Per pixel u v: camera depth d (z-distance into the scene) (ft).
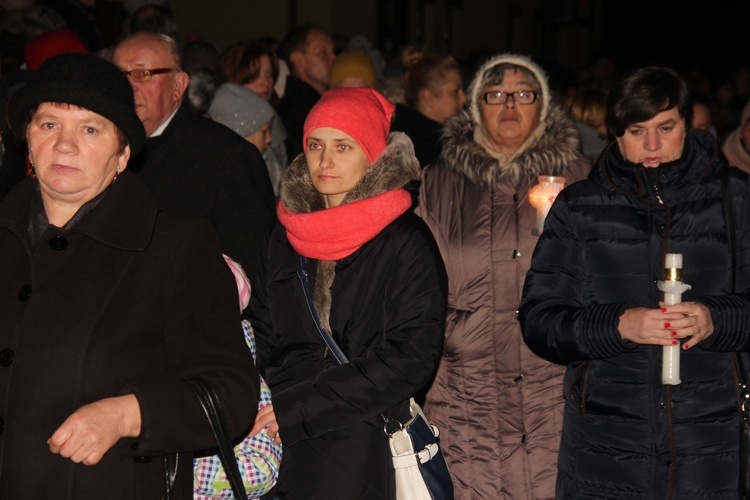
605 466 14.60
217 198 17.92
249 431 13.00
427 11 71.87
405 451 13.44
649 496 14.43
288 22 54.34
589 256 14.84
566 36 96.84
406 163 13.78
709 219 14.47
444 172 17.31
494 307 16.75
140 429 10.28
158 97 17.84
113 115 10.74
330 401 13.09
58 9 32.12
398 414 13.64
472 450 16.89
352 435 13.38
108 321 10.67
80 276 10.78
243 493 10.98
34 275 10.74
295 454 13.52
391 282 13.47
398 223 13.66
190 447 10.61
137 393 10.29
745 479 14.19
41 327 10.55
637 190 14.67
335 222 13.32
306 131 14.08
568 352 14.51
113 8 38.22
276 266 14.17
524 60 17.26
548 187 16.30
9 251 11.03
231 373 11.01
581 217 14.92
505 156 17.46
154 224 11.22
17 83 22.62
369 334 13.51
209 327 11.08
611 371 14.57
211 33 51.26
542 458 16.65
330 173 13.85
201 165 17.95
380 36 64.80
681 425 14.33
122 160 11.34
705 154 14.61
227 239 17.87
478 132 17.57
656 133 14.58
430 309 13.41
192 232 11.36
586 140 25.82
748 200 14.57
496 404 16.79
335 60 29.66
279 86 29.35
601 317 14.21
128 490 10.68
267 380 14.02
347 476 13.28
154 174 17.92
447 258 16.96
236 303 11.55
